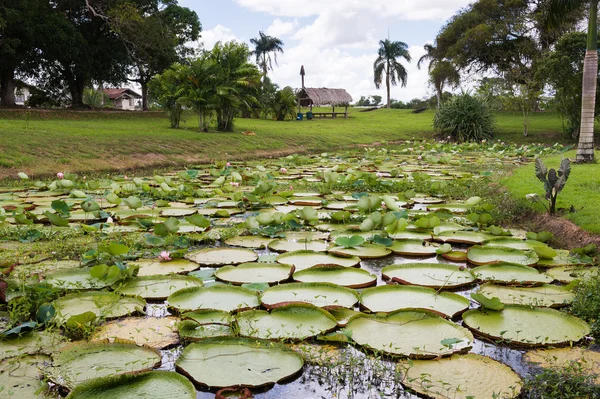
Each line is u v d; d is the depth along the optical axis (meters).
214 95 18.48
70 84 26.36
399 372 2.61
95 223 6.21
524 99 23.02
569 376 2.56
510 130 25.08
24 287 3.43
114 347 2.82
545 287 3.92
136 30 23.78
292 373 2.62
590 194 6.50
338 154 17.59
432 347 2.87
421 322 3.18
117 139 13.81
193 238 5.39
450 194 8.57
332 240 5.44
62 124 17.09
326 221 6.30
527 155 16.78
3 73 22.86
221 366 2.67
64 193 8.34
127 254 4.69
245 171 11.03
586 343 3.02
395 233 5.31
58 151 11.70
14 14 18.97
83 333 3.04
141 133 15.49
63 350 2.76
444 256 4.82
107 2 24.06
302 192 8.77
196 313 3.28
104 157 12.23
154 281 3.96
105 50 25.08
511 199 7.07
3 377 2.53
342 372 2.69
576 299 3.61
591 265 4.42
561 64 19.27
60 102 30.56
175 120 19.38
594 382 2.52
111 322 3.23
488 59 29.28
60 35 20.48
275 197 7.97
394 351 2.81
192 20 30.45
